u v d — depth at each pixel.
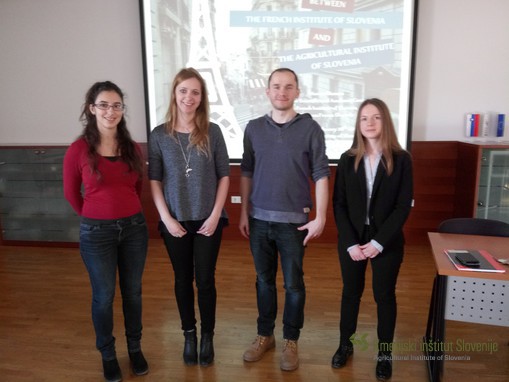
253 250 2.04
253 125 1.99
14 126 4.36
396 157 1.84
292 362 2.04
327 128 3.96
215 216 1.89
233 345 2.28
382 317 1.95
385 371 1.97
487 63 3.76
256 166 1.96
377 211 1.87
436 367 1.87
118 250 1.90
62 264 3.66
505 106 3.82
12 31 4.17
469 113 3.86
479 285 1.73
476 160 3.41
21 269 3.54
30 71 4.23
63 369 2.08
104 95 1.71
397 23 3.70
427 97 3.89
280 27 3.84
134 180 1.86
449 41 3.77
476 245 2.00
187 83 1.80
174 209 1.88
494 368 2.09
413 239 4.08
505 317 1.72
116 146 1.81
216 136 1.94
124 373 2.03
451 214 3.99
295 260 1.96
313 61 3.86
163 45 3.97
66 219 4.08
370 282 3.11
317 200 1.93
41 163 3.99
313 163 1.94
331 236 4.12
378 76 3.81
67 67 4.19
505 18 3.66
